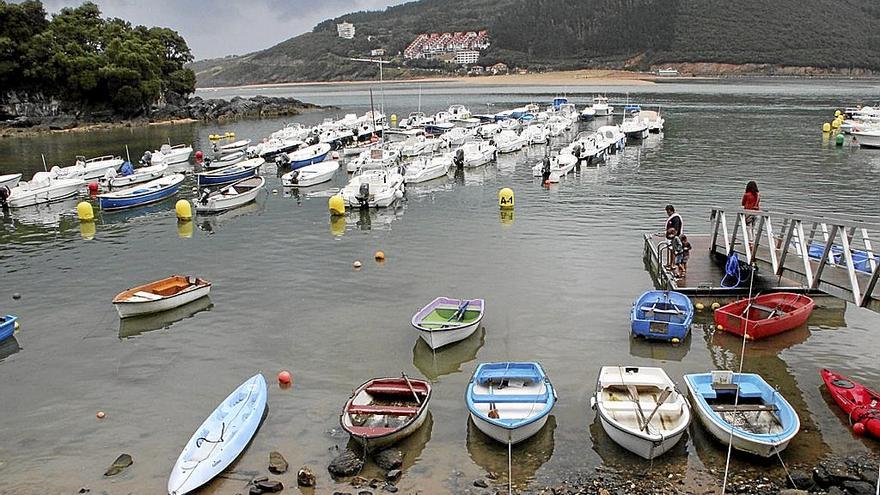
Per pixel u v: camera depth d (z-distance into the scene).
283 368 20.62
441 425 17.23
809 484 14.26
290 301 26.30
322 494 14.55
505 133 70.19
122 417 18.11
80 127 108.12
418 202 44.31
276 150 66.19
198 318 24.78
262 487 14.68
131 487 15.08
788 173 50.78
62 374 20.67
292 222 39.69
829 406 17.52
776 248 25.11
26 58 106.94
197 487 14.79
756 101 125.00
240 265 31.27
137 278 29.86
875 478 14.34
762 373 19.44
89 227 40.00
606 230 35.41
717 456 15.47
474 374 18.55
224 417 16.95
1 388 19.83
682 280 24.56
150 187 48.12
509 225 37.22
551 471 15.13
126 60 113.69
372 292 27.03
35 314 25.69
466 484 14.77
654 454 15.20
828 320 22.86
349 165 55.75
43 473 15.69
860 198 41.88
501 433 15.70
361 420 16.61
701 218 37.22
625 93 162.25
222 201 42.81
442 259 31.22
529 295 26.12
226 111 121.62
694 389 17.25
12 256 33.94
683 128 82.50
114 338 23.23
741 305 22.50
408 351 21.58
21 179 57.59
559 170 50.06
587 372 19.80
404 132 78.12
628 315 23.94
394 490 14.59
